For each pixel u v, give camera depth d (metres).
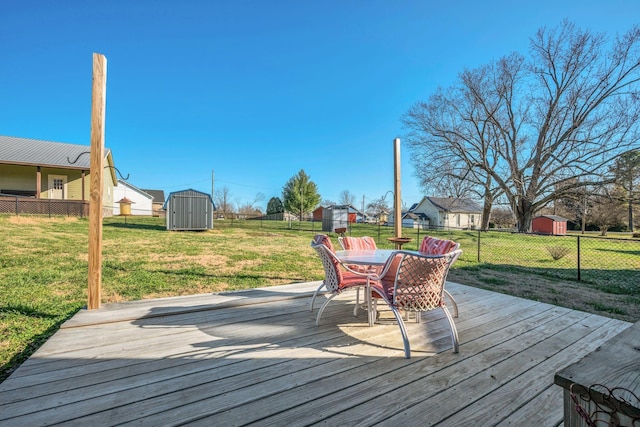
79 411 1.47
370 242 3.72
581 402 0.80
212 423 1.41
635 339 1.03
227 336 2.43
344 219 16.28
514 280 5.29
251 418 1.44
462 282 5.01
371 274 2.92
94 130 2.90
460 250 2.38
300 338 2.41
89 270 2.95
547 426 1.42
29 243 7.18
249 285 4.48
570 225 28.22
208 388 1.69
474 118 18.25
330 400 1.60
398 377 1.84
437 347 2.27
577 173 15.79
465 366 1.99
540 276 5.75
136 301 3.25
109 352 2.12
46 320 2.85
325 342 2.34
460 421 1.45
